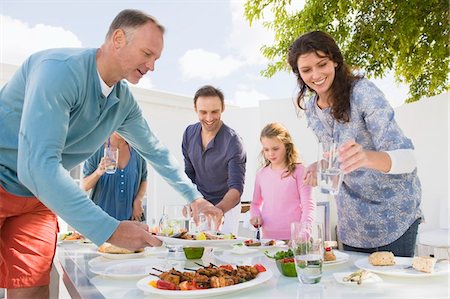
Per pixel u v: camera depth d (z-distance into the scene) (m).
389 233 1.70
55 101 1.34
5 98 1.63
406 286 1.10
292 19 5.05
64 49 1.59
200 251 1.64
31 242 1.66
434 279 1.17
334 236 4.32
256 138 6.37
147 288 1.07
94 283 1.24
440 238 4.29
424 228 5.20
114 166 2.51
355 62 4.70
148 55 1.56
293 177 2.68
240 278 1.12
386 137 1.54
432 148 5.18
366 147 1.71
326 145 1.33
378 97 1.60
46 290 1.71
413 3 4.21
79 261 1.65
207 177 3.02
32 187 1.24
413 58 4.66
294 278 1.25
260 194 2.89
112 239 1.21
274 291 1.08
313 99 1.96
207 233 1.72
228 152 2.90
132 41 1.52
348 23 4.77
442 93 5.20
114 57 1.56
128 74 1.62
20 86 1.59
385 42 4.55
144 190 3.04
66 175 1.25
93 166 2.92
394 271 1.21
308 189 2.60
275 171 2.76
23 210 1.69
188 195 1.93
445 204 4.85
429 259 1.21
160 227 1.79
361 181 1.72
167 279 1.12
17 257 1.64
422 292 1.04
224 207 2.73
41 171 1.22
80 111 1.57
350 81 1.71
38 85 1.35
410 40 4.36
